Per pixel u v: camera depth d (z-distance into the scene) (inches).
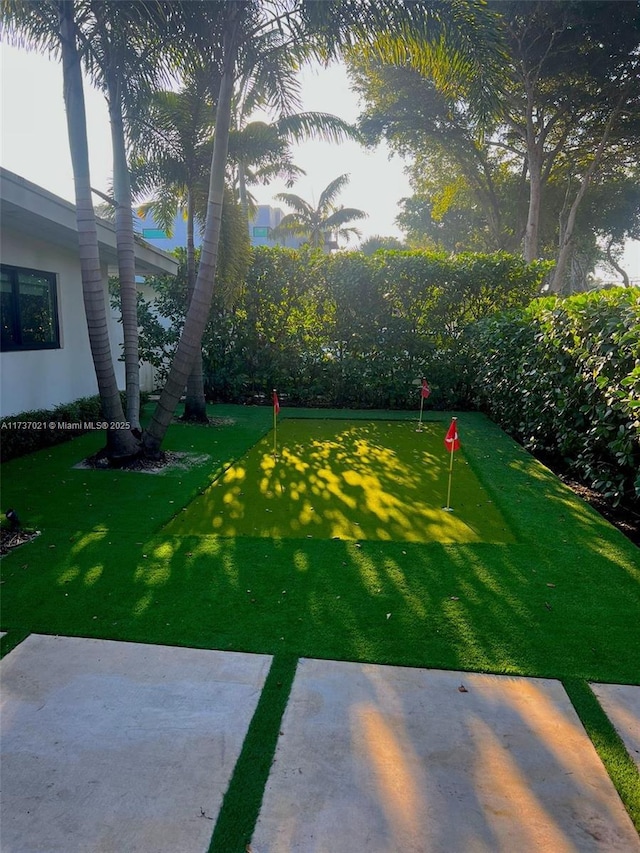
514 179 832.3
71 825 68.7
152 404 410.9
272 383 443.5
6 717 87.4
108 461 238.5
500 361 326.0
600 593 130.0
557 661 103.1
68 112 201.9
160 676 97.7
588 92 620.1
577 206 732.7
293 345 438.6
